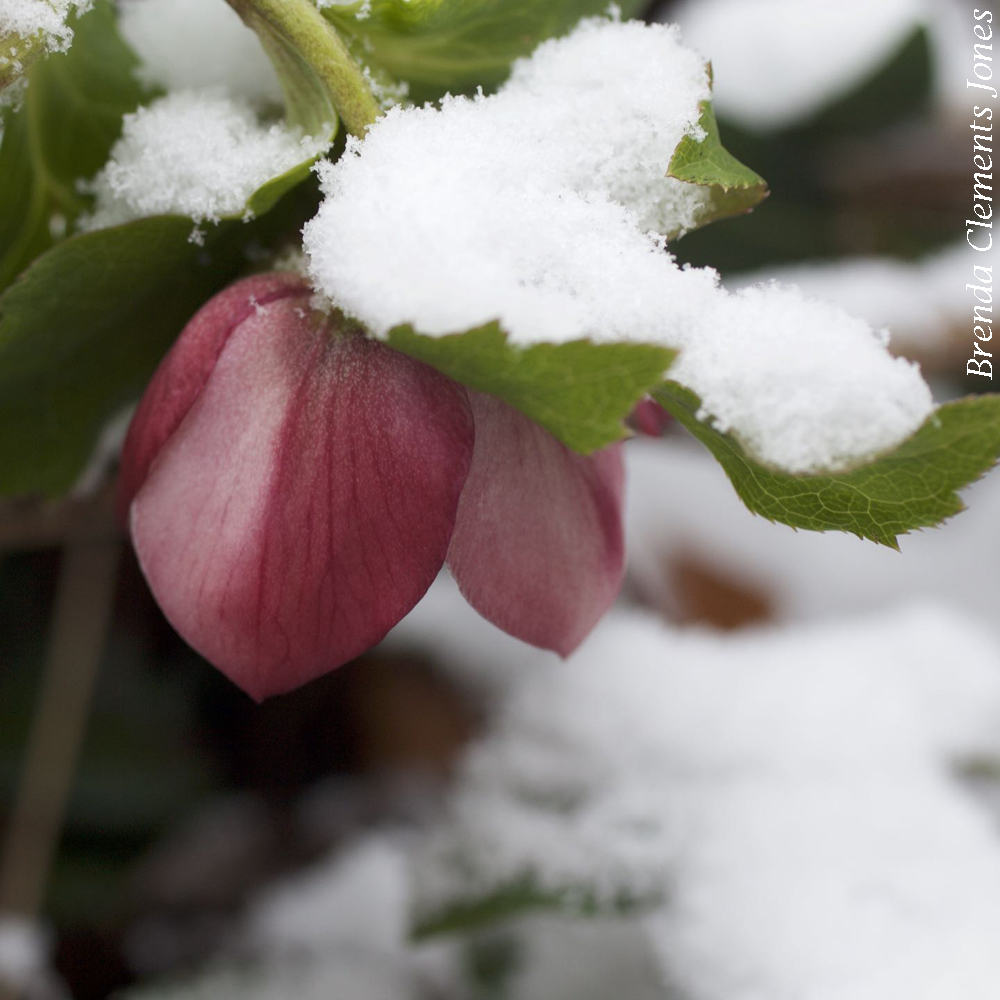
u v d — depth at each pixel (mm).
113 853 557
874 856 430
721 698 460
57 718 509
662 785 447
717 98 581
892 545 358
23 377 382
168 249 371
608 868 432
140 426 366
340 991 461
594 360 343
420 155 358
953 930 418
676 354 341
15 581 574
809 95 579
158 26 382
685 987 419
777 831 433
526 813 442
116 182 381
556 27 376
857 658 480
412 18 370
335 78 362
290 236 376
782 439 347
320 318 364
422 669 590
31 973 481
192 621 360
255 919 526
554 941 458
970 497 654
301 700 595
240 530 360
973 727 464
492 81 378
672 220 370
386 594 361
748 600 583
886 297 563
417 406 362
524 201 358
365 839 565
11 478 396
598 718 457
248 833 574
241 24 382
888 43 570
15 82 372
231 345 363
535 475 370
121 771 562
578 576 374
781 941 418
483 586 369
